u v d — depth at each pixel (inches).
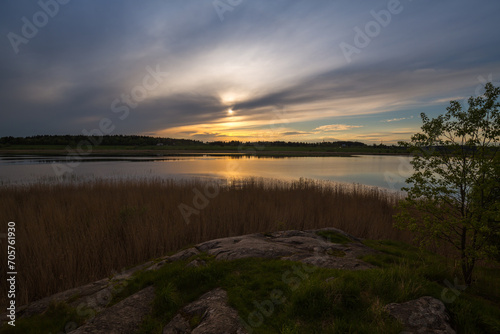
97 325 125.5
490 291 141.9
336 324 106.0
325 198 514.0
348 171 1241.4
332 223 368.5
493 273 174.6
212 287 151.3
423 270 150.0
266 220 360.8
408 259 181.8
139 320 130.3
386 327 102.5
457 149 152.9
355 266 164.6
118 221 328.5
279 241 228.1
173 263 187.0
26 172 1049.5
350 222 356.5
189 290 152.1
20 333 134.6
